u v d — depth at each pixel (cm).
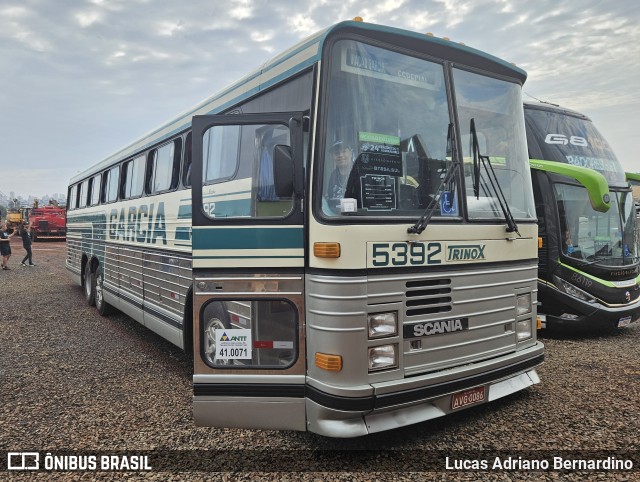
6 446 411
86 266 1110
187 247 553
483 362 411
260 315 383
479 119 442
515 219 446
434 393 374
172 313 598
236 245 381
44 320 912
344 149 370
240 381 380
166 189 635
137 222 739
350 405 345
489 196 433
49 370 609
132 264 764
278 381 374
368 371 356
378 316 361
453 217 401
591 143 841
